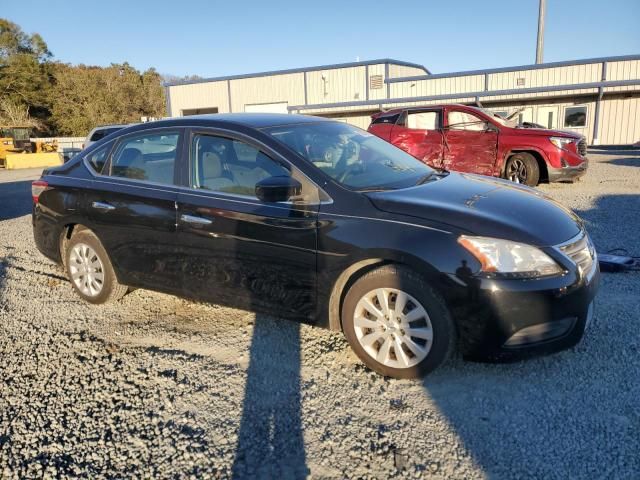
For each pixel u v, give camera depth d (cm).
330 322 349
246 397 318
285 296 360
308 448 269
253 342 390
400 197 337
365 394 315
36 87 5500
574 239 324
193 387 332
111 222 439
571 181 1085
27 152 3183
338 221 332
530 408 293
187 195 396
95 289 472
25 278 579
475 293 296
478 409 295
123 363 369
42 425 300
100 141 477
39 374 360
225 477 251
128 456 270
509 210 330
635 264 504
